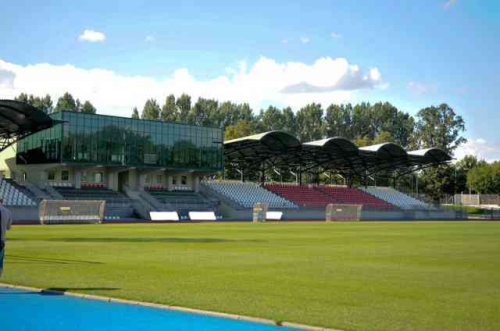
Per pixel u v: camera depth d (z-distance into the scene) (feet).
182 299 41.52
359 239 111.65
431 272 58.95
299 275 55.47
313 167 307.17
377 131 557.74
